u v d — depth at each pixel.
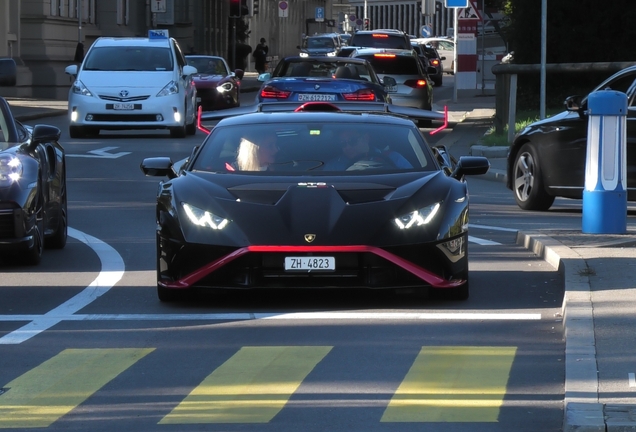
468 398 15.34
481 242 29.47
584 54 76.19
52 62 99.38
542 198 36.19
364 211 20.89
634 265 23.25
